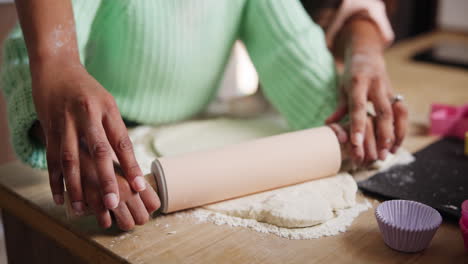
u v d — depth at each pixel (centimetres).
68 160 59
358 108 79
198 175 67
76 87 62
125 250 60
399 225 62
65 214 68
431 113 100
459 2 181
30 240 79
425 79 133
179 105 98
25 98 70
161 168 67
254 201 70
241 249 61
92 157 59
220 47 97
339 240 62
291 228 65
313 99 91
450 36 178
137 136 94
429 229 58
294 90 93
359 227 65
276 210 66
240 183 70
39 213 70
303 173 74
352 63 87
